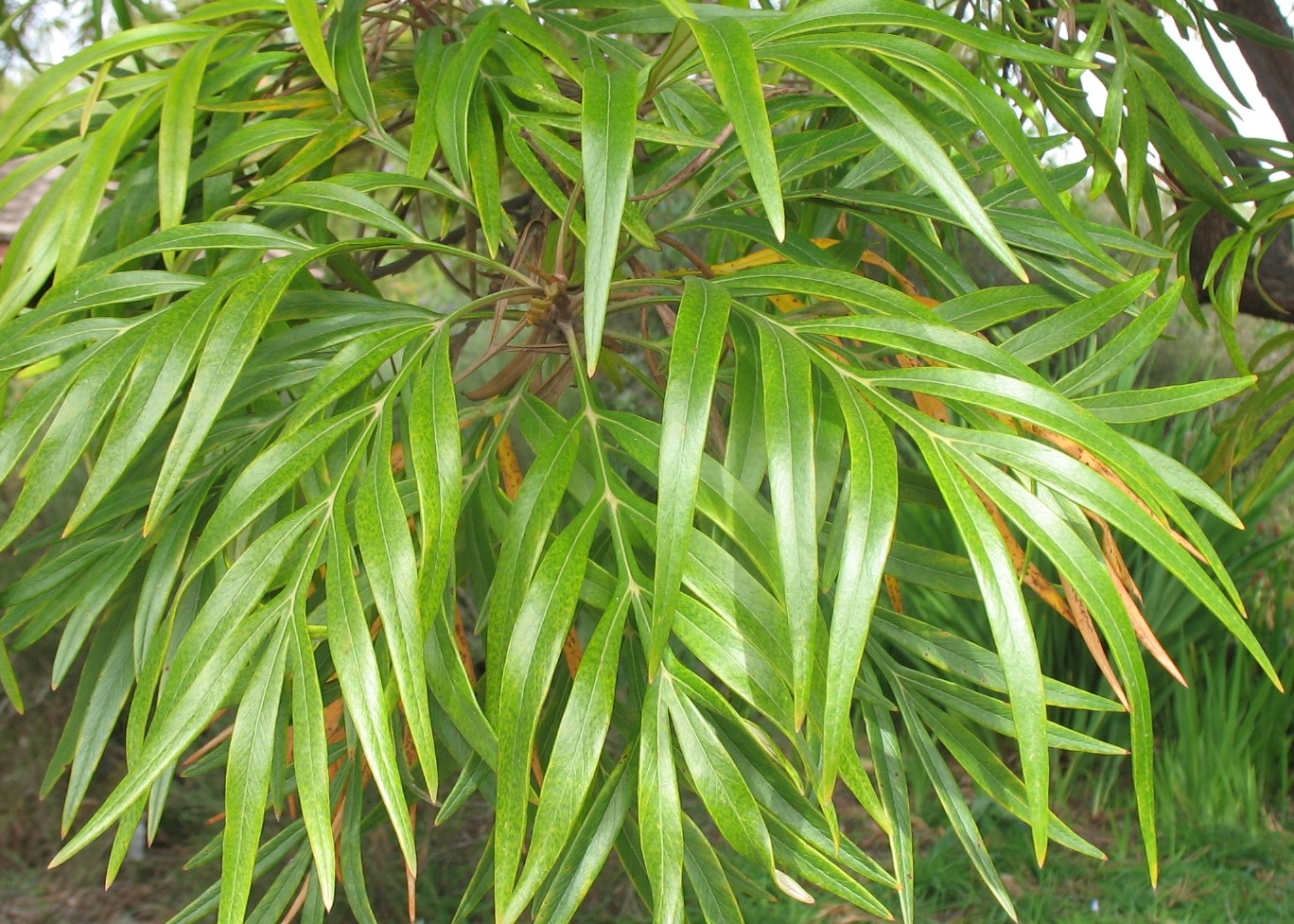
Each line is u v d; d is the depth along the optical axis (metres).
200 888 2.36
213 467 0.62
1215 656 2.51
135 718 0.55
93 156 0.63
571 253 0.74
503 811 0.50
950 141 0.63
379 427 0.54
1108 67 0.83
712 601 0.52
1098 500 0.49
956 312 0.63
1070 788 2.50
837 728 0.46
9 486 2.45
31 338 0.55
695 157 0.71
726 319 0.51
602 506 0.55
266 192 0.64
